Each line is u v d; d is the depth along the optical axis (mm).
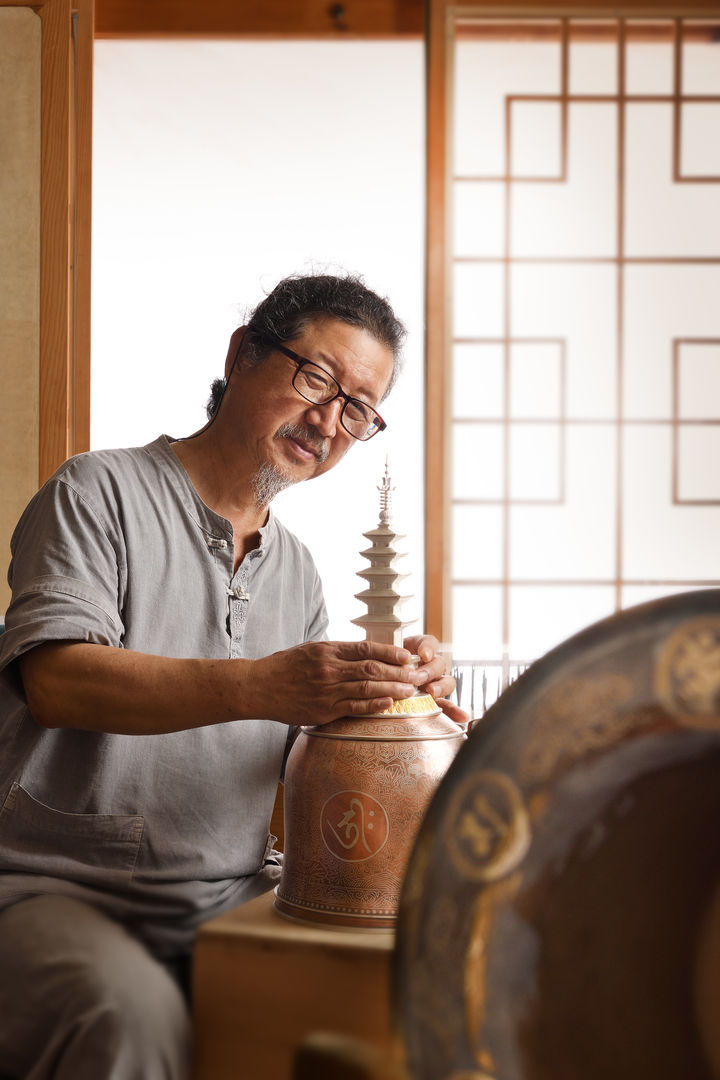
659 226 2842
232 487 1282
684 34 2785
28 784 1126
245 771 1216
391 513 1046
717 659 586
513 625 2822
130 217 3320
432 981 585
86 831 1124
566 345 2834
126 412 3338
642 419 2846
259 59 3289
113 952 945
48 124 2455
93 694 1023
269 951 830
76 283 2486
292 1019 817
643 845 590
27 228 2457
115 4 2730
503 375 2842
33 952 953
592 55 2799
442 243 2578
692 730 586
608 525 2840
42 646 1063
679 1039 562
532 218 2828
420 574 3223
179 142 3311
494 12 2648
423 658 1082
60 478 1205
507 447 2801
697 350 2852
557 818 604
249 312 1395
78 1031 884
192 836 1165
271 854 1352
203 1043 837
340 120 3322
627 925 585
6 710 1163
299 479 1292
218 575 1250
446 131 2588
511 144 2818
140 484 1237
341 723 951
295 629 1356
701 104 2832
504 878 602
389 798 897
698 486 2859
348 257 3389
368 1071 684
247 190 3338
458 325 2832
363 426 1284
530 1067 568
